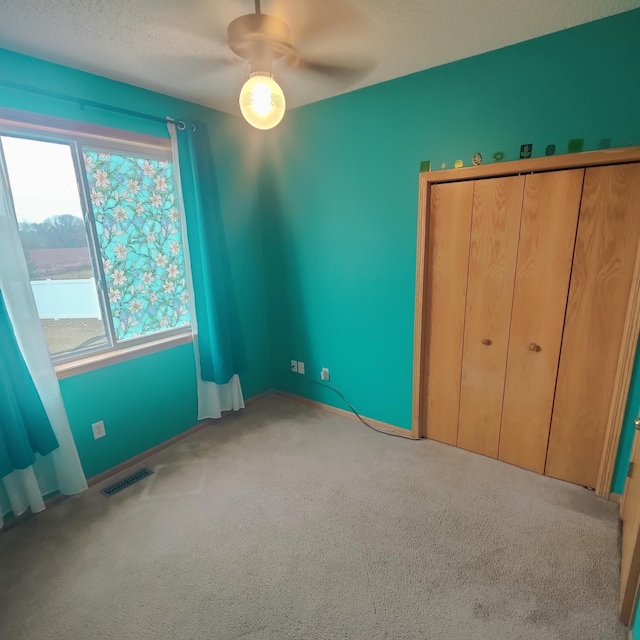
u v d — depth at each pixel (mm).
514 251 2164
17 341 1925
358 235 2727
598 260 1937
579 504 2029
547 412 2219
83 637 1425
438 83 2188
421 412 2721
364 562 1710
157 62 1992
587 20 1720
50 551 1824
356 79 2332
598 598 1507
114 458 2451
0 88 1805
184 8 1514
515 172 2066
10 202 1858
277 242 3203
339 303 2959
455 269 2389
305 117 2781
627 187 1811
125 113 2248
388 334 2746
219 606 1526
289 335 3361
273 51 1484
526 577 1607
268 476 2357
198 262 2695
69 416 2217
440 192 2348
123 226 2414
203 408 2947
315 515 2014
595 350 2020
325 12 1590
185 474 2406
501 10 1612
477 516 1961
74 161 2152
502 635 1384
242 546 1825
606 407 2037
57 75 1994
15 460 1903
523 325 2213
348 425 2980
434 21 1687
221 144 2848
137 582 1646
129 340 2510
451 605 1499
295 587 1599
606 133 1804
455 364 2512
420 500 2098
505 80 1989
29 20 1577
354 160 2617
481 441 2504
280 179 3043
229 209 2975
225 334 2873
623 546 1673
